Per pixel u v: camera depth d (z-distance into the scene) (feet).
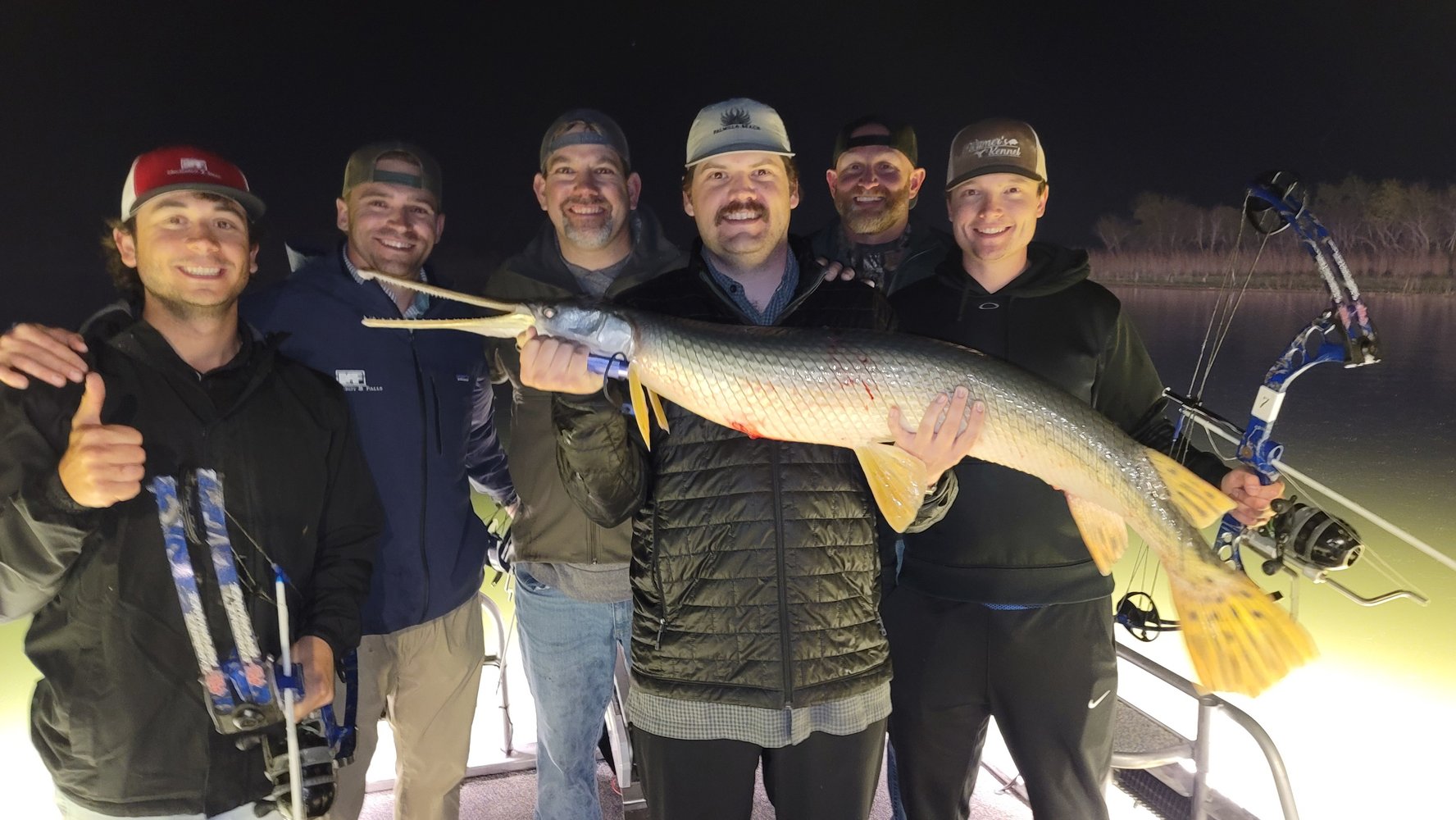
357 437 4.72
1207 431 4.95
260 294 5.37
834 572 4.05
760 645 3.97
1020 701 4.83
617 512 4.12
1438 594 10.45
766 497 4.02
